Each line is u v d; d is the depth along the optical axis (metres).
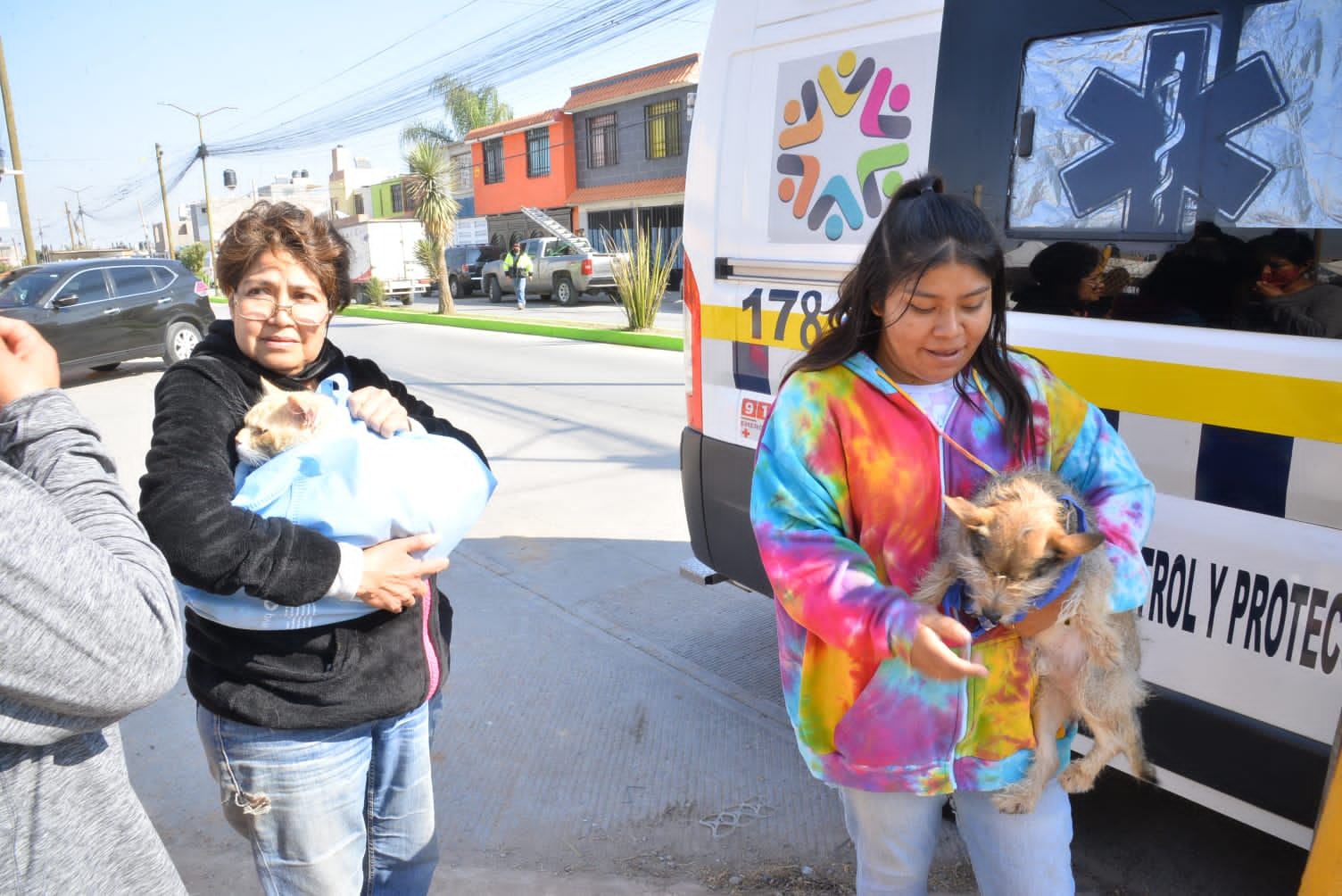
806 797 3.17
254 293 1.88
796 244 3.33
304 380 2.03
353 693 1.79
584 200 34.00
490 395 10.98
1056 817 1.74
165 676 1.19
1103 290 2.48
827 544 1.59
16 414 1.26
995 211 2.72
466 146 41.50
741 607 4.78
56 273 12.56
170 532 1.56
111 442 8.98
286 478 1.70
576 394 10.89
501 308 26.19
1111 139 2.44
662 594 4.95
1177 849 2.89
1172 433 2.35
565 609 4.78
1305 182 2.09
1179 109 2.30
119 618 1.10
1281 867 2.80
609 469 7.48
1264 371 2.16
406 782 2.02
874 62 3.02
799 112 3.30
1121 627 1.70
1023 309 2.69
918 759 1.64
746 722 3.67
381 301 30.22
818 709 1.74
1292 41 2.09
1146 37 2.35
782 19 3.35
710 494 3.84
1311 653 2.12
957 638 1.40
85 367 12.58
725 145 3.62
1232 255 2.21
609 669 4.12
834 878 2.75
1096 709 1.63
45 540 1.04
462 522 1.86
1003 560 1.50
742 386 3.63
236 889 2.77
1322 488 2.08
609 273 25.61
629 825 3.04
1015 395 1.70
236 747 1.79
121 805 1.24
